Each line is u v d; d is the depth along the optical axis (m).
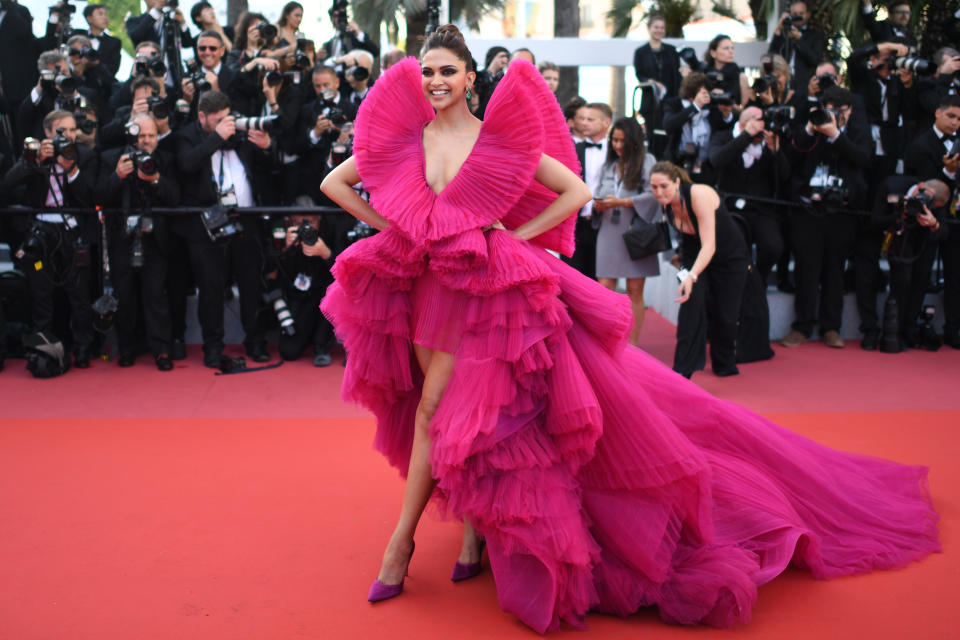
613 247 6.04
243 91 6.47
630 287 6.10
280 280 6.20
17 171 5.71
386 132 2.74
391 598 2.79
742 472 3.16
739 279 5.65
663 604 2.66
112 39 7.52
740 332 6.19
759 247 6.50
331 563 3.05
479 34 9.67
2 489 3.74
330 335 6.27
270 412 4.99
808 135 6.29
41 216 5.85
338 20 7.49
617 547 2.71
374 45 7.59
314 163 6.26
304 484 3.81
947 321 6.67
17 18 7.03
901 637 2.54
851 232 6.56
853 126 6.51
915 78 6.95
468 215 2.60
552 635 2.58
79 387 5.52
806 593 2.82
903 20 7.57
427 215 2.63
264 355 6.20
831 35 9.23
